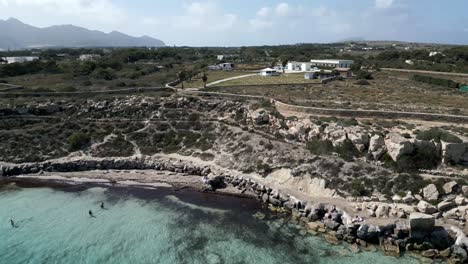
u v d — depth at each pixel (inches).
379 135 2477.9
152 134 3408.0
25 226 2203.5
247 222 2218.3
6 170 2984.7
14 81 5265.8
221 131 3267.7
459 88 4397.1
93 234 2111.2
